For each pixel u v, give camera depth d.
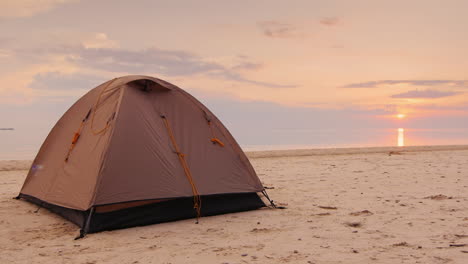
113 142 5.88
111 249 4.71
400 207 6.82
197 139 6.70
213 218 6.30
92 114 6.73
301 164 14.84
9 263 4.27
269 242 4.89
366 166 13.77
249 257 4.31
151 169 5.98
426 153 20.02
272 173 12.13
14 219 6.34
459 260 4.02
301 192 8.62
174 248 4.72
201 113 7.02
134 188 5.74
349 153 20.92
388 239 4.89
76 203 5.71
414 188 8.84
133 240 5.10
